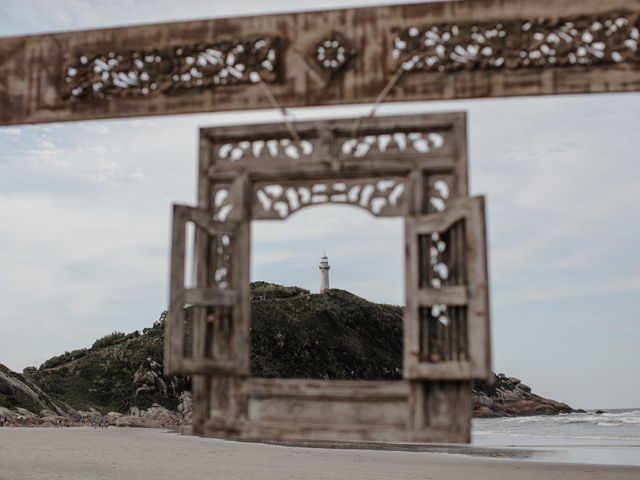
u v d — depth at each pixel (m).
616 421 51.53
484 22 4.14
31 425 27.33
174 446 19.00
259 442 21.91
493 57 4.10
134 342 46.84
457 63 4.12
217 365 3.94
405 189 4.02
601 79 4.01
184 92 4.43
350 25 4.29
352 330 54.06
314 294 57.06
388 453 18.16
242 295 4.03
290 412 3.99
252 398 4.06
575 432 37.22
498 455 18.75
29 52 4.71
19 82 4.68
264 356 47.91
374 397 3.87
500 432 37.44
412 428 3.79
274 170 4.15
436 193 4.00
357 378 50.06
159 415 39.50
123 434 24.39
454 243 3.84
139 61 4.54
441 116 4.00
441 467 14.61
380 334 55.44
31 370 45.53
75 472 11.24
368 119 4.07
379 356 53.09
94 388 41.81
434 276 3.87
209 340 4.07
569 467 15.23
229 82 4.37
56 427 27.28
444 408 3.81
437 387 3.84
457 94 4.12
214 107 4.38
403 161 4.00
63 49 4.68
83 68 4.60
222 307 4.08
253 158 4.23
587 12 4.05
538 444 25.25
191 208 4.01
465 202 3.77
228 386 4.07
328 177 4.13
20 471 11.00
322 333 51.91
